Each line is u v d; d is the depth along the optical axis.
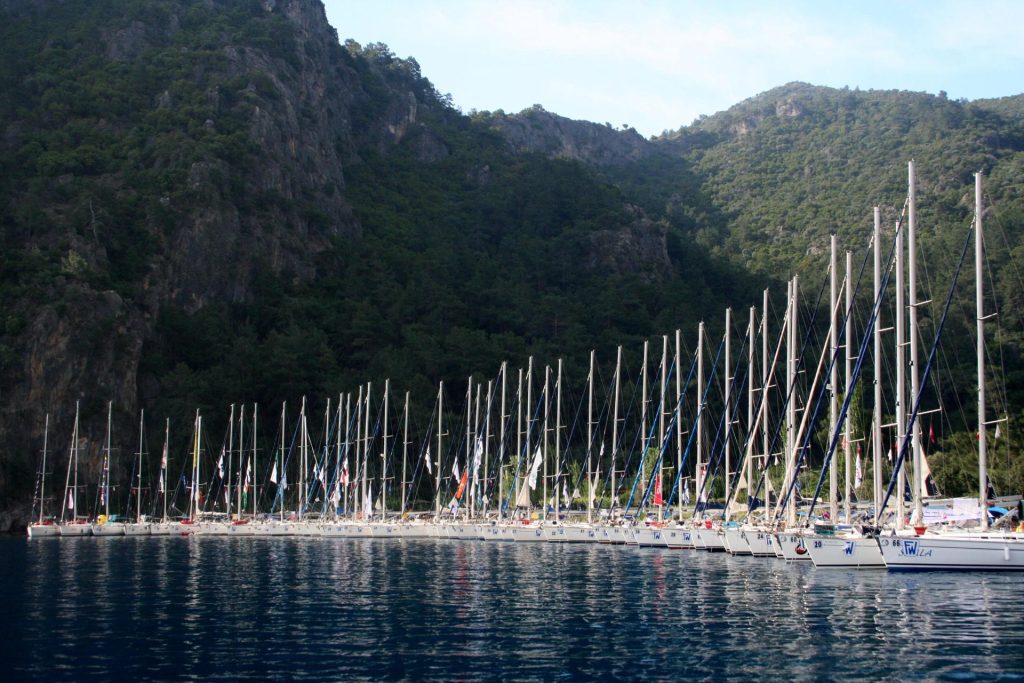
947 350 126.50
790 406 72.75
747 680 33.88
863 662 35.75
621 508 110.69
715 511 85.12
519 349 177.88
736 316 183.62
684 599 50.31
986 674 33.94
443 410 161.50
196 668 36.53
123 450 148.25
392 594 54.84
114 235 173.62
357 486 126.81
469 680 34.50
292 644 40.38
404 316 192.25
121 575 67.81
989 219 160.38
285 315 186.12
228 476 143.00
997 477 87.12
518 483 112.19
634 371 167.88
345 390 159.50
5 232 162.88
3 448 137.75
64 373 144.50
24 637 42.44
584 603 50.06
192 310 179.75
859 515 66.00
